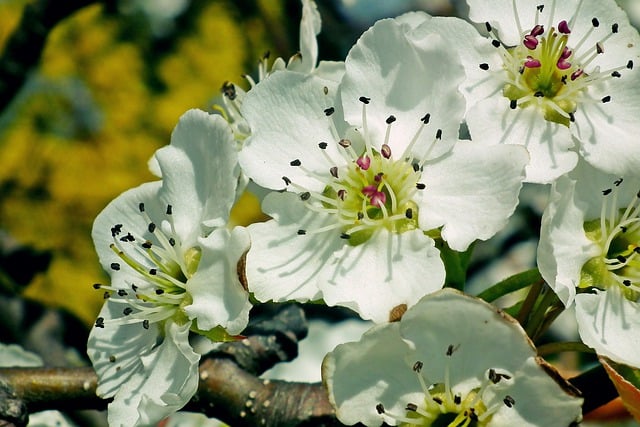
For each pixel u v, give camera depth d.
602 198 0.34
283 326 0.37
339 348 0.33
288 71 0.35
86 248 0.49
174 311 0.35
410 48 0.34
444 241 0.34
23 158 0.50
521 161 0.34
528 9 0.35
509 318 0.33
